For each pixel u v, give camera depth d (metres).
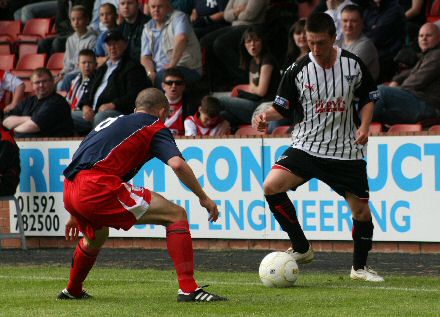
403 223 29.39
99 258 30.53
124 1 40.97
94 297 20.84
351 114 22.84
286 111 23.11
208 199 19.03
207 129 34.69
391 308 18.61
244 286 22.59
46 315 18.17
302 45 35.62
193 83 37.72
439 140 28.83
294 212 23.34
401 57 36.00
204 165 32.03
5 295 21.80
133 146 19.19
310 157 22.91
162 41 38.72
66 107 36.50
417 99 33.19
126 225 19.11
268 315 17.64
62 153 34.25
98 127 19.61
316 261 28.06
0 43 50.03
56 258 31.22
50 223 34.62
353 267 23.75
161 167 32.66
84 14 43.78
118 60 36.97
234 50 40.19
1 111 41.66
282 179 23.00
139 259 30.11
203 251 31.45
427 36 33.69
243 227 31.58
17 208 34.09
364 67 22.59
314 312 18.03
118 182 19.05
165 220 19.27
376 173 29.66
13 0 53.91
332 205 30.11
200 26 42.62
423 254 29.08
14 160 33.66
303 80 22.61
